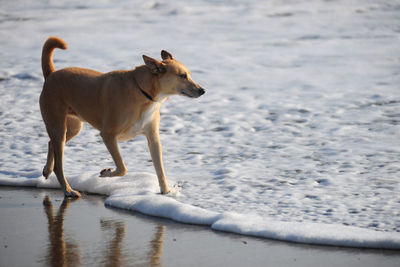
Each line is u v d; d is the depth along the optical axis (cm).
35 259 673
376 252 694
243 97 1859
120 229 801
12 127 1553
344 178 1050
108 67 2362
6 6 4472
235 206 902
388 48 2708
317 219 823
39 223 833
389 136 1354
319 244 723
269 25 3572
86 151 1322
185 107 1752
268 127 1502
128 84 945
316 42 2959
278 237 743
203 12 4125
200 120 1602
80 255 688
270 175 1090
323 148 1283
